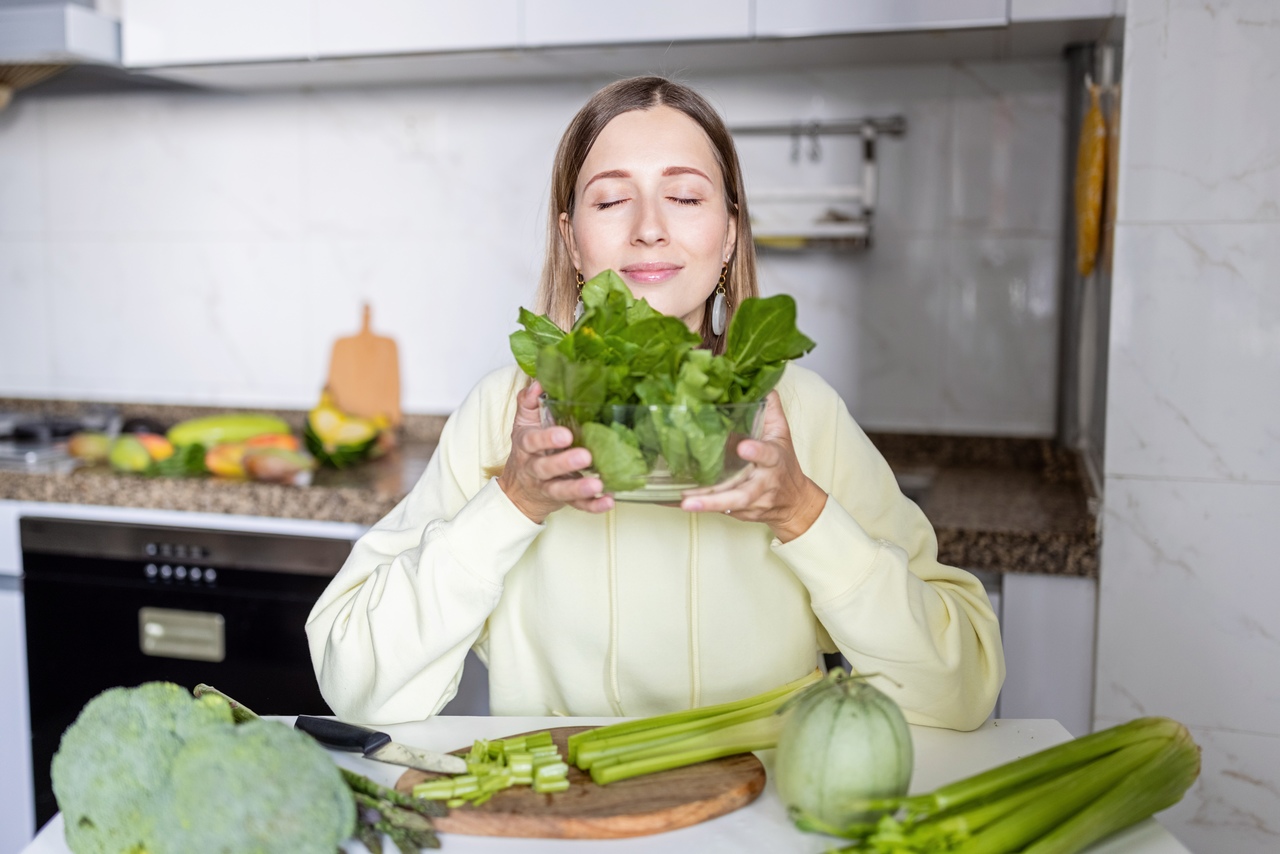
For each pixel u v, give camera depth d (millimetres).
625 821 715
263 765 622
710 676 1054
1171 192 1538
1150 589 1600
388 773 809
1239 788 1602
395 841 701
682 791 756
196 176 2506
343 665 967
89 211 2574
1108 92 1748
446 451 1153
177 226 2531
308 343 2498
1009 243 2127
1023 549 1634
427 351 2443
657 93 1046
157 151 2520
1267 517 1553
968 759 860
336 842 644
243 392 2545
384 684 936
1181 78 1519
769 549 1049
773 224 2172
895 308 2189
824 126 2139
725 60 2072
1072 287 2039
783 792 701
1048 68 2068
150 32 2117
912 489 2045
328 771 650
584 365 729
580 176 1052
